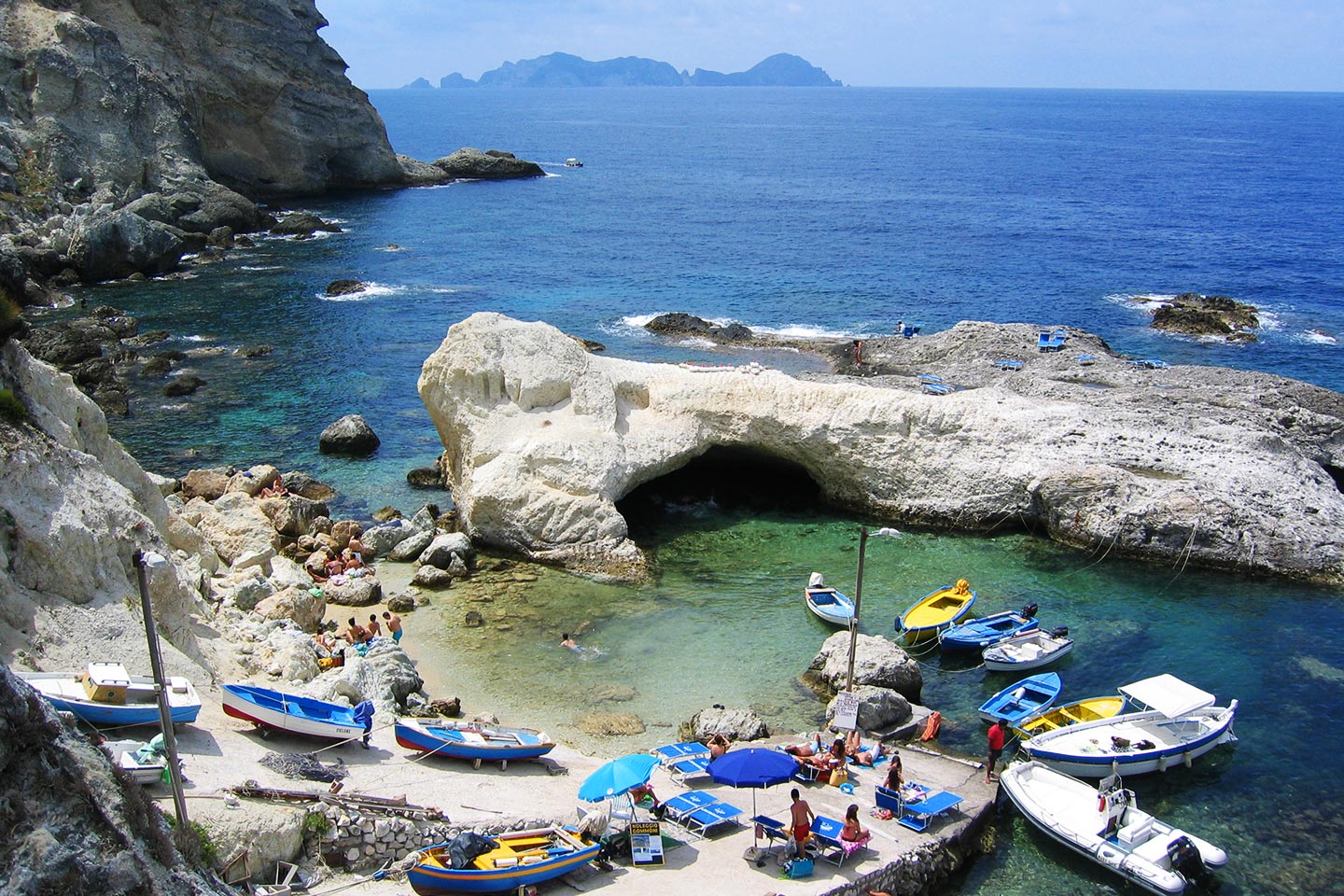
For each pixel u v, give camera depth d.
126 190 107.50
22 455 28.06
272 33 139.12
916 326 85.00
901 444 48.25
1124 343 79.56
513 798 25.72
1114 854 25.92
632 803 24.86
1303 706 34.03
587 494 44.78
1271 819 28.59
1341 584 41.94
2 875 15.16
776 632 38.66
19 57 105.50
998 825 28.02
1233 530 43.44
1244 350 77.50
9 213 94.62
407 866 22.59
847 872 24.14
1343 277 102.81
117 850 16.28
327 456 56.62
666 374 51.22
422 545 44.94
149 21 126.75
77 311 83.94
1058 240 124.38
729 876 23.70
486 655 36.44
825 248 119.06
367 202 147.88
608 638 37.91
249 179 139.25
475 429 47.34
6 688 15.99
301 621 36.91
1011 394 52.38
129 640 27.31
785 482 52.81
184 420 61.59
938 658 37.53
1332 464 52.22
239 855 20.77
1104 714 32.66
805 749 29.28
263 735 26.11
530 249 117.38
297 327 82.50
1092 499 45.31
